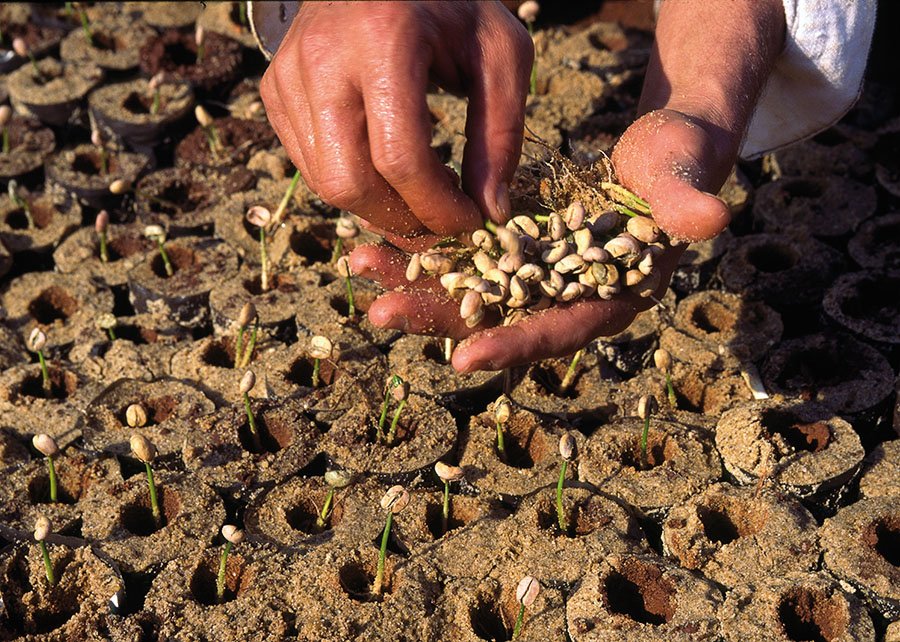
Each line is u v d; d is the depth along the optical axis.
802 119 0.77
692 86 0.68
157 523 0.71
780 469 0.69
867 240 0.83
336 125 0.59
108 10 1.04
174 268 0.84
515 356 0.60
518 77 0.61
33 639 0.65
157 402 0.76
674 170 0.62
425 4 0.59
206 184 0.89
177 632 0.66
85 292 0.82
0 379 0.77
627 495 0.70
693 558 0.67
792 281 0.81
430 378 0.75
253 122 0.93
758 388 0.75
